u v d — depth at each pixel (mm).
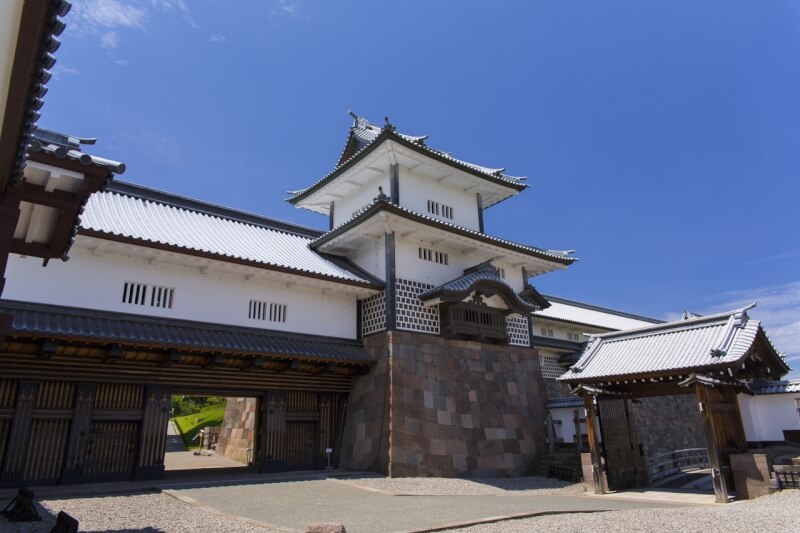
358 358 21031
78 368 15906
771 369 19594
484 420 22594
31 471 14828
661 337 19984
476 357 23922
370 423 20531
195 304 18938
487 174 26812
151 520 10711
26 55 5238
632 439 20703
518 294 27266
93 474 15805
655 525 10734
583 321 38469
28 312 15133
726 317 18844
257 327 20250
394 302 22203
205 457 28000
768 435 20641
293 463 20141
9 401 14797
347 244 24641
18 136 6352
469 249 25656
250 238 23359
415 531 9945
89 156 7742
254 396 20125
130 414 16781
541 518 11812
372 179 26469
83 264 16891
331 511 12320
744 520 11164
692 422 34031
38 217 8977
